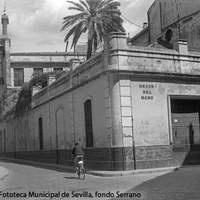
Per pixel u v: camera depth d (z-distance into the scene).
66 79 29.05
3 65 58.72
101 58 22.91
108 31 34.28
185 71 23.92
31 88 39.91
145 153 22.08
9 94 54.72
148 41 37.84
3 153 56.19
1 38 58.62
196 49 30.06
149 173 20.66
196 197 11.62
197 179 16.11
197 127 24.66
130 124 21.83
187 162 23.69
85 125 25.73
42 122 36.28
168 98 23.34
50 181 18.86
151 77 22.86
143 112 22.38
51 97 32.72
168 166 22.75
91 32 33.91
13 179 21.06
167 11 34.69
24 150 43.50
